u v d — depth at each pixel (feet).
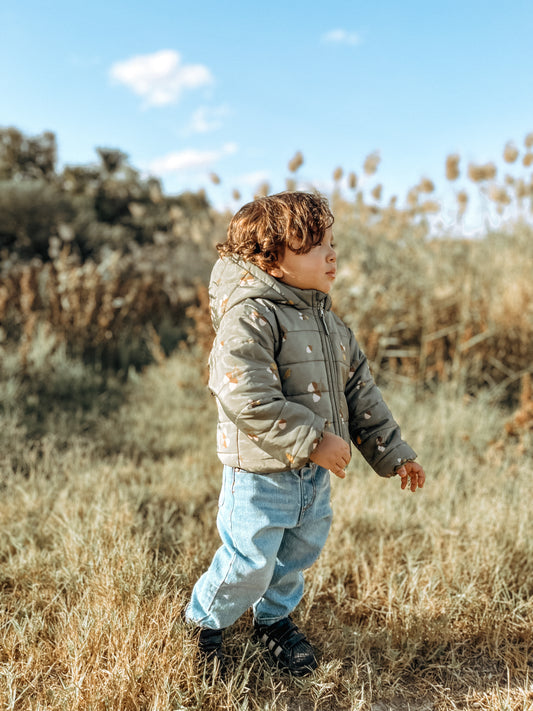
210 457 11.97
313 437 4.70
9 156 61.46
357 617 6.93
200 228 26.20
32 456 11.09
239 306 5.15
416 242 20.45
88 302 19.80
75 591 6.77
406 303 18.20
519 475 10.82
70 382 16.35
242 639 6.30
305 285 5.33
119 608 6.13
